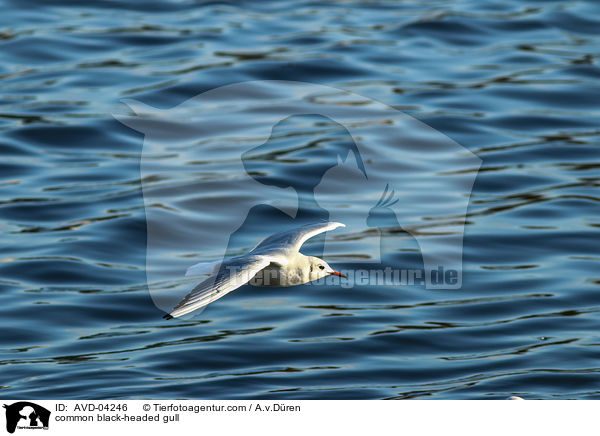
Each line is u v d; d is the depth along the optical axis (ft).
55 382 111.14
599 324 125.39
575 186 167.94
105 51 225.35
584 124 192.44
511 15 249.55
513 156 178.60
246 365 115.55
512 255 144.97
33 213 157.17
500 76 213.25
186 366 114.73
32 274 137.80
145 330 124.57
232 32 234.79
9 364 115.65
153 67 213.46
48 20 244.42
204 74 203.82
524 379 111.65
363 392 108.78
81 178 169.17
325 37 230.89
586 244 148.25
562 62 222.07
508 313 128.67
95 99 199.00
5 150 179.32
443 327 124.77
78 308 129.08
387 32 236.43
